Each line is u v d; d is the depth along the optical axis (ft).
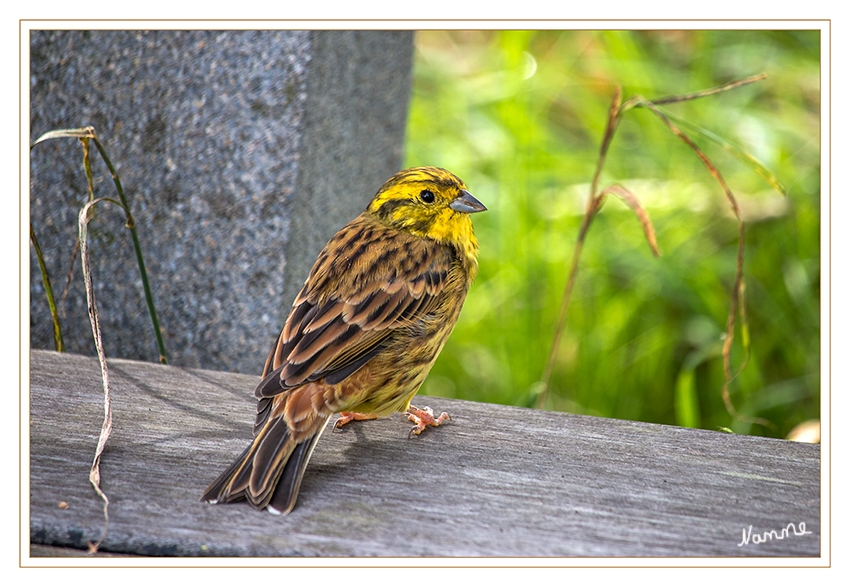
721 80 49.85
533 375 40.75
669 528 19.21
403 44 39.81
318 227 34.17
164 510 18.93
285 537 18.13
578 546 18.30
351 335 23.16
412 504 19.80
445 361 42.78
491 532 18.72
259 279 32.48
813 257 42.29
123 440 22.16
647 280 42.47
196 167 32.50
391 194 26.94
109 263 33.47
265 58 31.65
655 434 24.12
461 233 27.22
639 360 41.04
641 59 50.19
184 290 33.12
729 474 21.80
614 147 47.80
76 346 34.04
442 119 49.88
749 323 41.83
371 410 24.20
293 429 20.97
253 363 32.94
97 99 32.89
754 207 44.93
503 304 42.37
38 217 33.60
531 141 45.62
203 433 22.81
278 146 31.86
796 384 40.29
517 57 45.57
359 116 36.40
